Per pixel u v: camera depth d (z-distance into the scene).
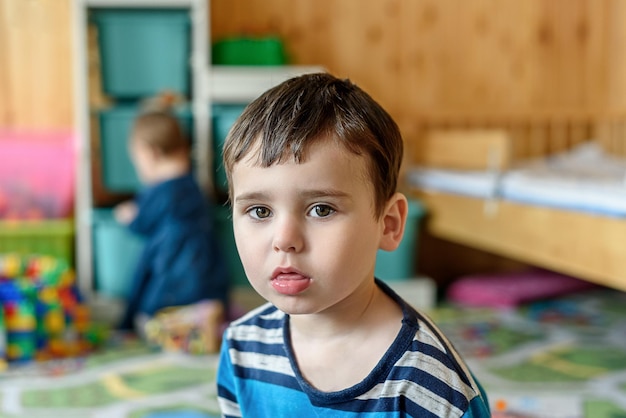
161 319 2.15
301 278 0.73
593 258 1.91
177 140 2.37
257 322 0.88
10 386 1.82
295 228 0.72
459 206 2.57
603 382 1.83
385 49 2.94
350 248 0.73
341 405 0.78
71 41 2.68
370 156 0.76
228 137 0.78
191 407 1.67
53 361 2.02
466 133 2.67
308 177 0.72
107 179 2.50
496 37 3.04
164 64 2.51
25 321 2.01
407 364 0.76
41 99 2.68
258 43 2.67
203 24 2.47
